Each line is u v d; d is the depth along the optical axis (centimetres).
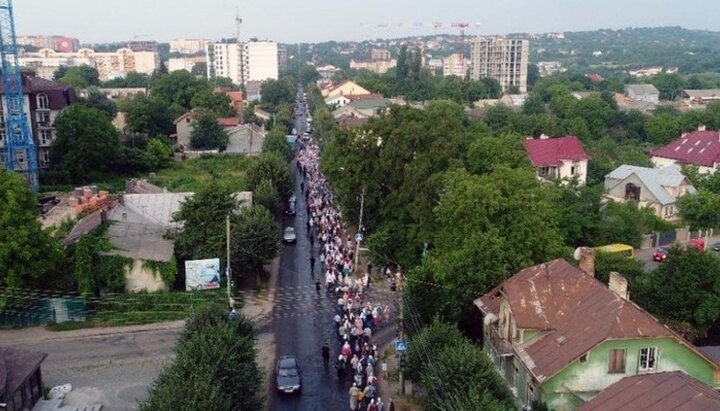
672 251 4975
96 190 7544
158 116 13800
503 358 3812
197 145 13300
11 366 3688
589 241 6919
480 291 4425
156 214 6562
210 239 5650
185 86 16438
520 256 4625
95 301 5200
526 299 3691
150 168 11688
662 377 2597
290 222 8194
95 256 5312
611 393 2633
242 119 16012
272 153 9738
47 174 10325
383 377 4269
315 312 5366
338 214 8081
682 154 10906
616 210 7438
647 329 3247
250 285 5912
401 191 6231
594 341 3225
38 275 5062
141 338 4859
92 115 10788
